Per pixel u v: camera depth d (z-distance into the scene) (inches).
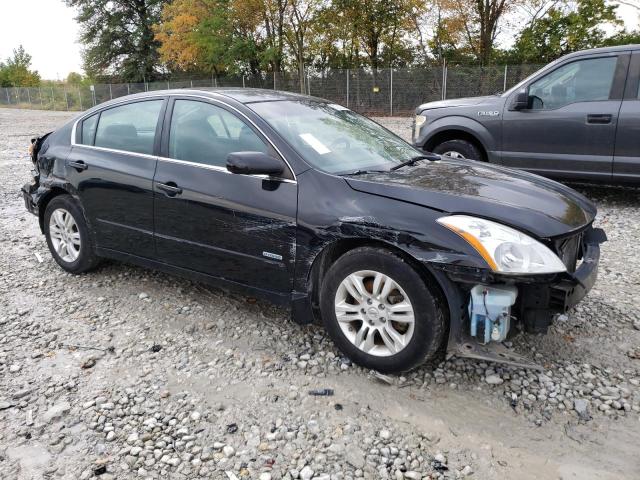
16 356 136.8
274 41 1373.0
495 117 282.4
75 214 181.9
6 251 223.0
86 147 179.6
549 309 112.3
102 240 176.6
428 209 115.7
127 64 1935.3
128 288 179.3
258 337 144.6
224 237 142.3
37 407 115.2
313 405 114.2
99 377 126.6
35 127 947.3
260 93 163.6
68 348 140.6
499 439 103.2
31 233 251.1
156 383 123.6
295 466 96.7
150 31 1873.8
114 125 174.2
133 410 113.5
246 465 97.2
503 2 1157.1
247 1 1309.1
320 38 1311.5
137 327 151.9
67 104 1914.4
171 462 98.1
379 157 149.8
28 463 98.3
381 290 119.7
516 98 273.3
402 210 117.0
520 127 275.7
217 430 106.9
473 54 1232.2
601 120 254.5
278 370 128.2
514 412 111.1
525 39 1149.1
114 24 1895.9
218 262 146.3
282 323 152.4
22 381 125.1
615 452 99.3
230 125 146.3
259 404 114.9
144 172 159.0
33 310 164.2
